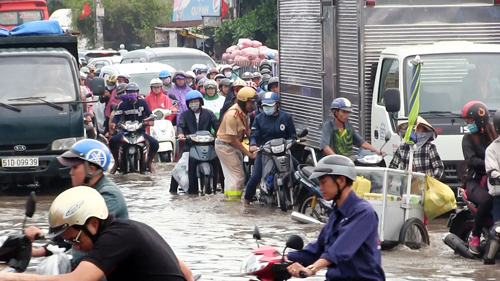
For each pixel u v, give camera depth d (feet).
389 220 48.06
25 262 26.91
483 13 65.36
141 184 77.77
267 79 98.43
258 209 63.31
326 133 59.82
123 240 23.41
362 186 48.06
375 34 63.82
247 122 67.41
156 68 119.96
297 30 75.10
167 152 93.15
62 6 336.49
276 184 62.80
